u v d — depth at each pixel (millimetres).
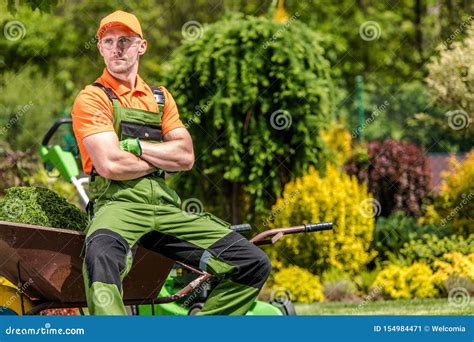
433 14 29125
